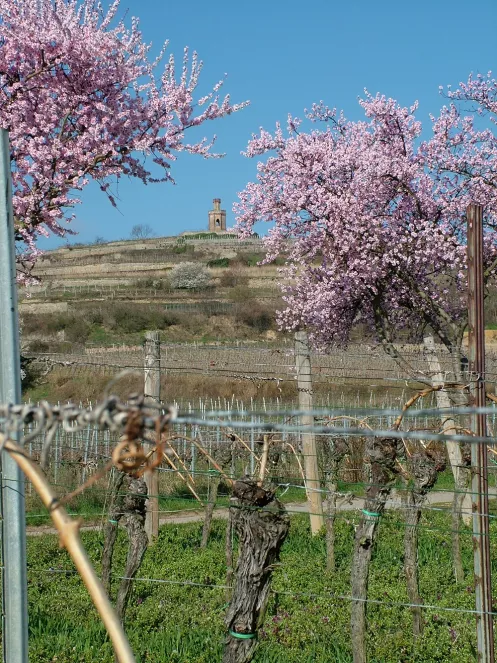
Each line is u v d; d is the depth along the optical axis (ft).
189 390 65.62
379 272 56.34
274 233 62.49
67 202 39.93
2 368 13.94
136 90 43.16
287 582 29.91
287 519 15.01
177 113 43.16
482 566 17.90
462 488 32.91
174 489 48.83
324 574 31.55
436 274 61.11
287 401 64.13
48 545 37.14
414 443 33.99
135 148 40.86
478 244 18.76
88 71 41.42
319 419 34.42
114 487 23.39
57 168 39.99
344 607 26.45
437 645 22.81
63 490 42.27
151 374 33.24
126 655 7.12
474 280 18.75
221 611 26.61
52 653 22.47
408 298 60.29
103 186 42.78
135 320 147.64
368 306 62.90
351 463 43.70
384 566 33.19
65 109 41.11
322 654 22.18
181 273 201.26
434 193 59.16
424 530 38.04
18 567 13.01
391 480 19.95
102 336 140.15
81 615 26.22
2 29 39.40
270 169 63.00
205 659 21.74
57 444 41.47
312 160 60.70
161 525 42.60
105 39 40.68
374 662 21.99
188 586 29.81
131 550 21.30
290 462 46.83
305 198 59.77
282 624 24.52
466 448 33.12
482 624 17.80
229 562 27.71
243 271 208.85
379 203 58.29
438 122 58.95
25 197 39.14
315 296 60.59
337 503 43.83
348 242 57.47
